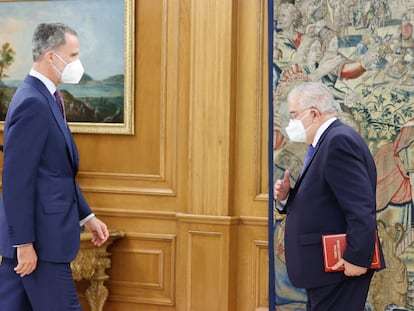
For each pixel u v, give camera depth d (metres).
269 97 5.08
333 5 4.95
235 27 5.24
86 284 5.64
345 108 4.95
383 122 4.88
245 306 5.30
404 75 4.82
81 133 5.65
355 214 3.61
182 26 5.39
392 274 4.88
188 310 5.35
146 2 5.48
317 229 3.79
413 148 4.82
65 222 3.85
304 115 3.93
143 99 5.52
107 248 5.57
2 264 3.89
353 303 3.79
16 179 3.69
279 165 5.08
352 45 4.92
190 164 5.32
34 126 3.74
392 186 4.87
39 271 3.80
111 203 5.61
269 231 5.07
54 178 3.85
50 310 3.82
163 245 5.49
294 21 5.02
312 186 3.82
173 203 5.46
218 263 5.25
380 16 4.86
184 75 5.41
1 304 3.86
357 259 3.62
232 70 5.23
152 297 5.52
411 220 4.83
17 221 3.69
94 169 5.64
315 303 3.85
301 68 5.02
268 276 5.18
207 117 5.27
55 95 4.00
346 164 3.67
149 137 5.52
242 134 5.28
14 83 5.73
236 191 5.30
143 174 5.54
